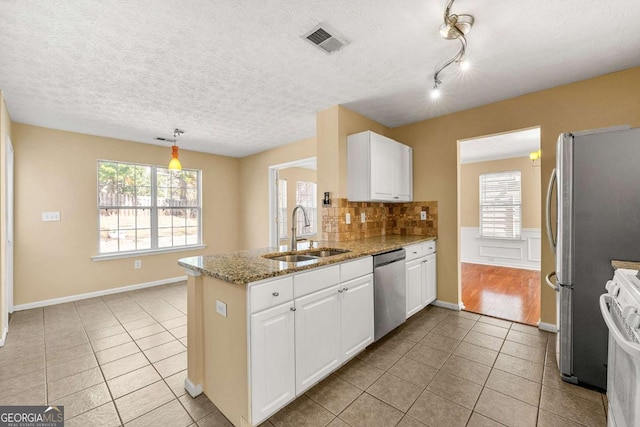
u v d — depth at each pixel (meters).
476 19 1.71
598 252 1.76
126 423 1.60
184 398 1.81
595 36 1.88
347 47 2.01
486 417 1.62
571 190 1.82
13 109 3.03
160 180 4.78
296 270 1.70
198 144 4.70
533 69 2.32
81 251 3.92
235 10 1.62
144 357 2.33
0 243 2.52
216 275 1.58
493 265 5.81
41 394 1.86
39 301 3.59
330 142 3.10
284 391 1.63
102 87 2.58
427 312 3.25
